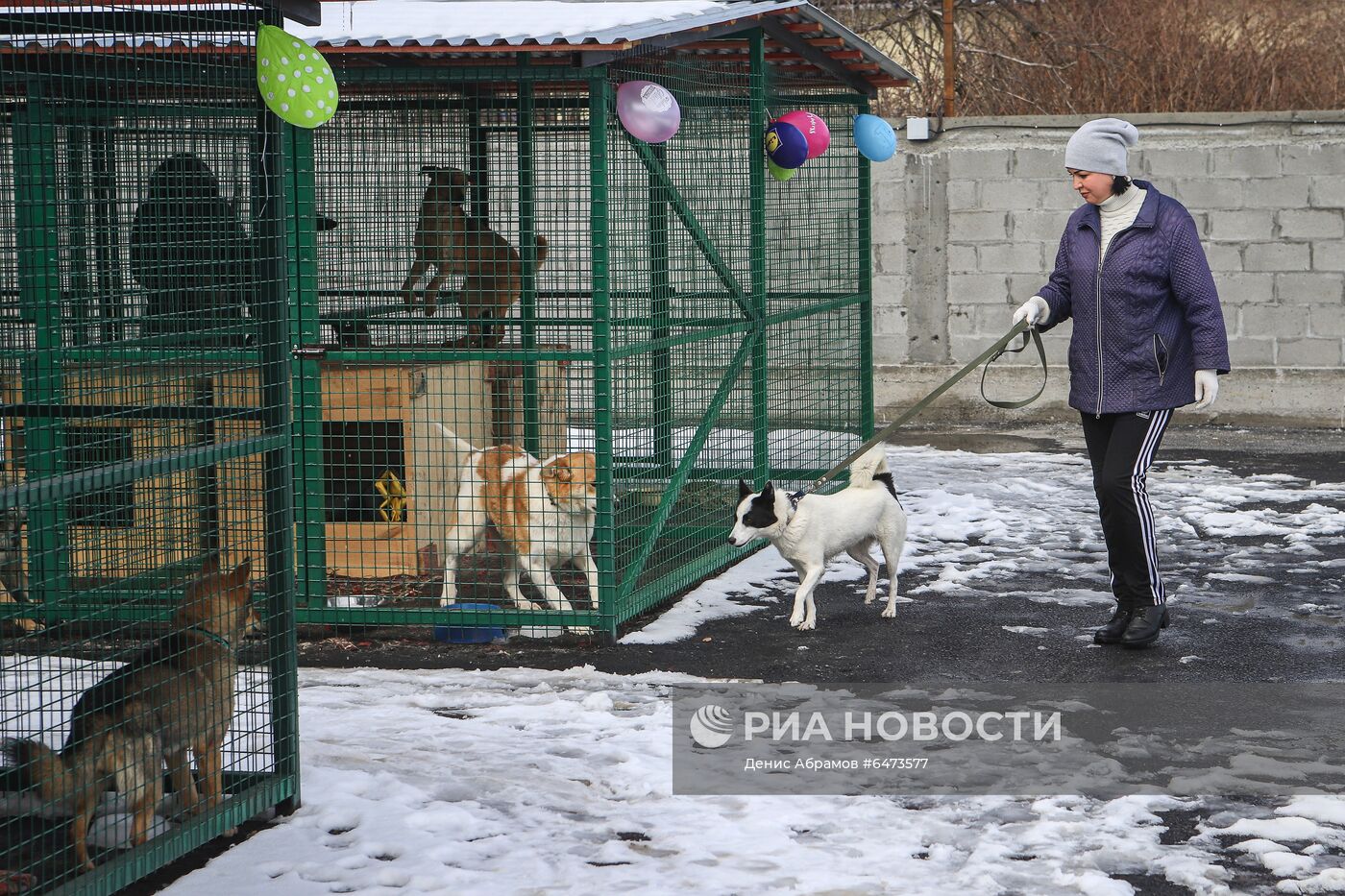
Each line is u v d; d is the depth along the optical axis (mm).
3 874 3512
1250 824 4121
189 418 4383
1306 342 12141
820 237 9500
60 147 5602
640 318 7383
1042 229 12531
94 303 5734
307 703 5438
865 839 4059
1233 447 11383
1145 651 6086
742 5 7262
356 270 7766
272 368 4195
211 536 5258
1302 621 6543
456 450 6582
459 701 5445
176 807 3982
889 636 6379
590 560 6398
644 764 4684
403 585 6801
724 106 7680
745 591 7301
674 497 7055
